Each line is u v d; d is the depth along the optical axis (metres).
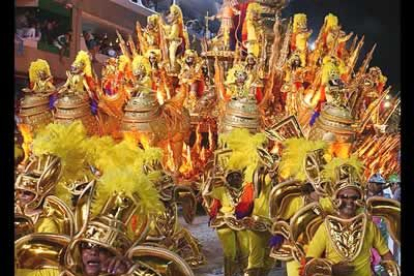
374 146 8.55
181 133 8.70
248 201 5.79
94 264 3.65
